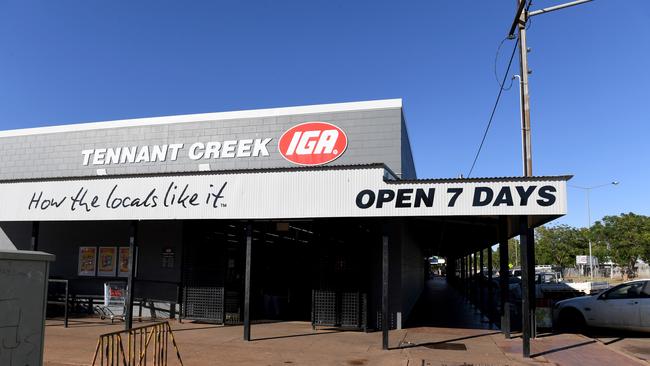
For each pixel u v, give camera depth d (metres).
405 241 15.98
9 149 17.84
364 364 9.02
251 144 15.55
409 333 12.70
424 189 10.39
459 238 20.31
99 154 16.83
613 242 56.50
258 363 9.01
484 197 10.05
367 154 14.58
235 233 14.92
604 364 9.25
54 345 10.51
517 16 13.23
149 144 16.42
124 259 15.79
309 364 8.98
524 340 9.83
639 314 13.27
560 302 15.24
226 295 14.17
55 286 16.19
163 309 15.02
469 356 9.79
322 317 13.09
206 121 16.05
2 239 17.08
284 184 11.27
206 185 11.72
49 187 12.73
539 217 11.22
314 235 13.51
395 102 14.66
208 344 10.84
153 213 11.94
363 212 10.67
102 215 12.23
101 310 15.60
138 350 9.84
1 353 3.90
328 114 15.07
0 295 3.92
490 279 17.36
